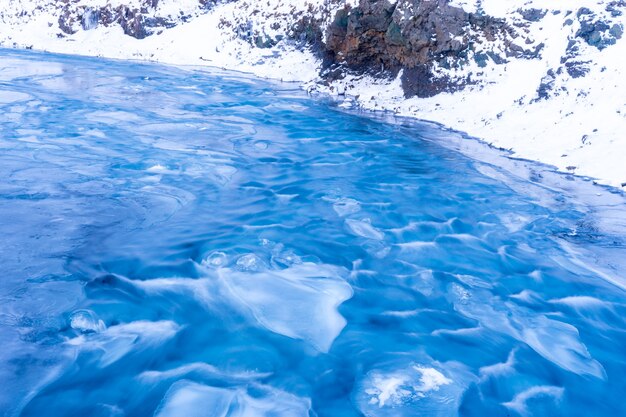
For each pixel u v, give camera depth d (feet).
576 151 30.48
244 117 42.47
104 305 15.29
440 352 14.35
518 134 34.78
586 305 16.79
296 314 15.72
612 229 22.09
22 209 21.49
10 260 17.29
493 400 12.65
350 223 22.68
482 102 40.96
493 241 21.38
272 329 14.97
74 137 33.96
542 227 22.53
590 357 14.42
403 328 15.35
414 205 24.99
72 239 19.15
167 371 13.10
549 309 16.60
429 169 30.35
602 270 18.89
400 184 27.91
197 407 11.97
